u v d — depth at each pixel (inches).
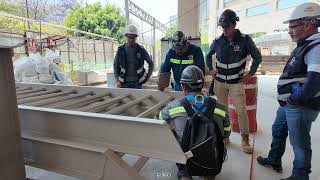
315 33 69.2
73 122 64.4
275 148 93.7
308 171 77.0
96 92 124.3
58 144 63.2
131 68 143.1
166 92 110.2
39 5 792.3
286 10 845.2
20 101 95.0
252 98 136.3
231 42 107.3
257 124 156.3
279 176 91.4
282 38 768.3
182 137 67.1
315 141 126.3
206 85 146.3
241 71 110.7
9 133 56.2
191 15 236.8
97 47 615.2
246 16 978.7
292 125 75.1
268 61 567.8
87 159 60.9
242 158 106.7
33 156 68.1
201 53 121.1
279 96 78.7
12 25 524.7
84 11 863.1
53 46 404.2
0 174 55.1
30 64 209.5
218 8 1049.5
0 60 53.2
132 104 99.3
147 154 57.5
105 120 60.6
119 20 869.2
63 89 130.8
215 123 68.8
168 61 121.1
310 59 66.4
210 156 66.6
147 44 682.8
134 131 58.3
